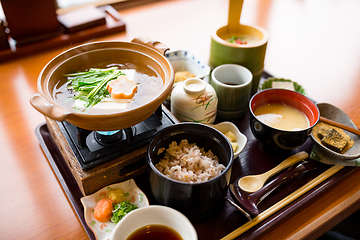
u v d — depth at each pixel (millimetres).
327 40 1128
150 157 645
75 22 1046
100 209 646
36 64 981
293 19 1229
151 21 1180
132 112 591
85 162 662
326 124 779
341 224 923
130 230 618
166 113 750
